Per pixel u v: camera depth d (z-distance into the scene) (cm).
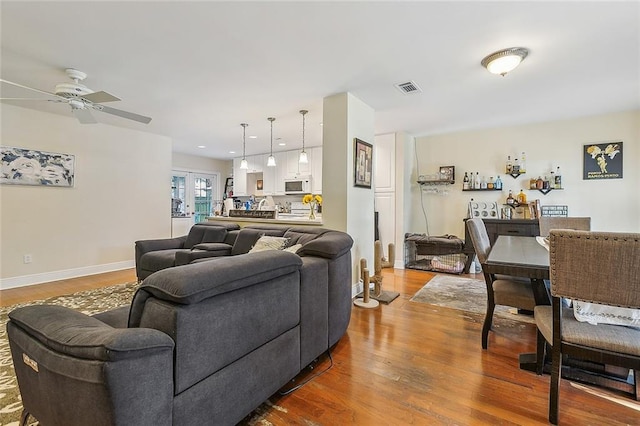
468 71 272
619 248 124
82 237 445
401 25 202
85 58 251
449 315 291
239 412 137
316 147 628
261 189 752
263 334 150
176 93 330
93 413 91
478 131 486
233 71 275
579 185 414
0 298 338
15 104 373
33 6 183
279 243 312
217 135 539
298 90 320
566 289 138
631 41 220
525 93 325
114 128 479
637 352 130
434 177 509
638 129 380
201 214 801
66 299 335
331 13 190
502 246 259
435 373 192
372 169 381
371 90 319
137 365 94
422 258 495
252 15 192
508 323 270
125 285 393
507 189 464
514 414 154
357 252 351
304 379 186
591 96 333
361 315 291
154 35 217
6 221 377
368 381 183
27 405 118
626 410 156
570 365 193
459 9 185
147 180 523
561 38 216
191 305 114
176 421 109
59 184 418
